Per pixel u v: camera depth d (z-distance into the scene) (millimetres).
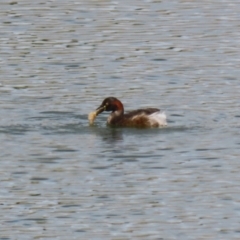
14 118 46219
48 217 35406
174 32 60312
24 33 60000
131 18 62844
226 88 50594
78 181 38688
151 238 33750
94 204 36500
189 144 42656
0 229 34469
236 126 44969
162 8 64875
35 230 34406
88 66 54312
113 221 35062
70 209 36094
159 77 52531
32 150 42031
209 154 41469
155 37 59281
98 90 50500
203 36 59562
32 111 47219
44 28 60938
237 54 56219
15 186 38250
